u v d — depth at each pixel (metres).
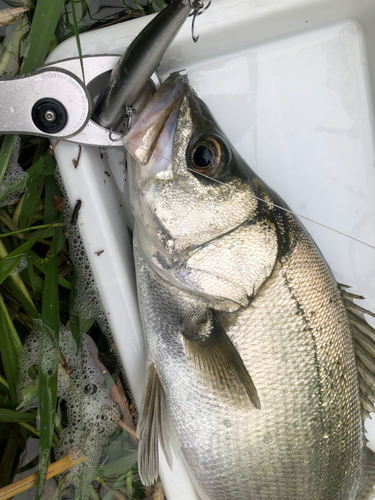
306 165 0.33
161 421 0.29
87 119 0.26
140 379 0.29
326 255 0.34
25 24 0.30
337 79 0.32
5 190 0.30
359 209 0.33
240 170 0.25
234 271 0.25
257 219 0.25
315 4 0.29
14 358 0.31
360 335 0.29
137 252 0.27
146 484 0.28
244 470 0.27
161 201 0.24
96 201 0.28
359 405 0.29
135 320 0.29
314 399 0.26
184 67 0.31
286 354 0.26
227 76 0.32
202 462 0.28
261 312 0.25
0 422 0.33
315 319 0.26
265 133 0.33
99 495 0.34
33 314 0.31
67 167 0.28
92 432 0.34
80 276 0.32
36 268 0.33
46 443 0.29
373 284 0.34
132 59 0.22
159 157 0.24
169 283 0.26
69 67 0.26
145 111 0.23
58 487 0.33
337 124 0.33
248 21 0.29
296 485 0.27
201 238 0.25
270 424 0.26
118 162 0.31
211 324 0.26
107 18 0.32
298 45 0.32
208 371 0.26
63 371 0.33
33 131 0.26
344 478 0.28
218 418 0.27
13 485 0.31
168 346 0.27
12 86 0.25
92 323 0.32
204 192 0.24
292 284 0.26
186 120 0.23
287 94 0.32
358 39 0.32
